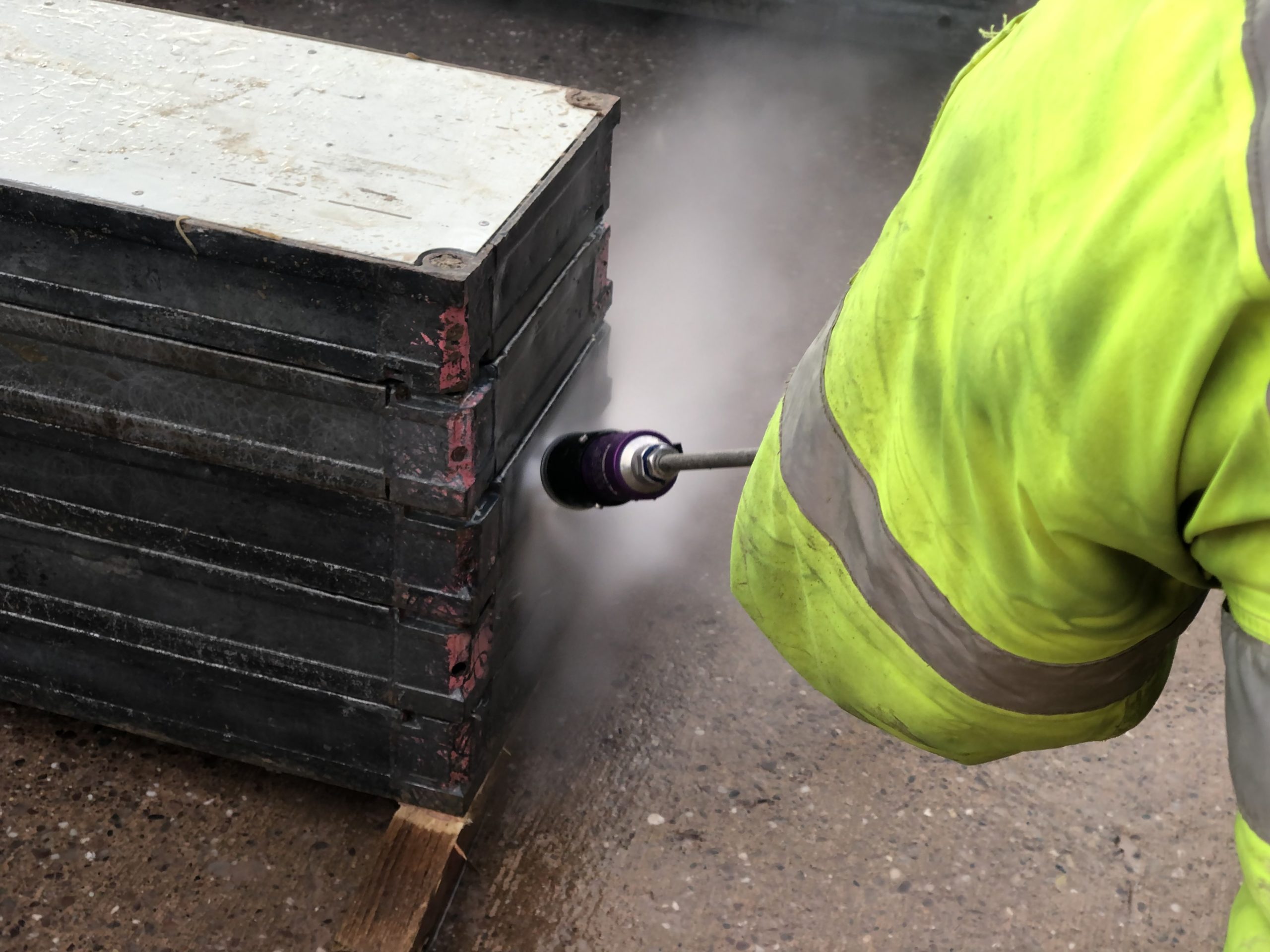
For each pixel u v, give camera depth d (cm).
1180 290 57
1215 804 197
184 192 139
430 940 173
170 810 186
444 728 167
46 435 156
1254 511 57
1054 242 64
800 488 92
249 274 135
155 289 140
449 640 157
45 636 178
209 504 157
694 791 196
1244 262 53
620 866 184
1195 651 224
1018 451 68
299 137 153
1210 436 58
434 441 141
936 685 87
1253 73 55
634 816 191
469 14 411
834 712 210
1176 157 58
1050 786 199
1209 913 183
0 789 186
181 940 169
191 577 164
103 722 186
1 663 184
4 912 170
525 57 393
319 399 142
